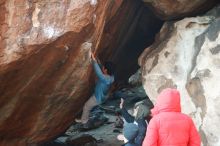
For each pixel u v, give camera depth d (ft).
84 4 17.33
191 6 22.15
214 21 21.18
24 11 16.74
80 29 17.61
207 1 22.27
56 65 18.84
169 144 14.03
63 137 32.19
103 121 36.11
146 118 19.06
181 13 22.82
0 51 16.75
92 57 19.95
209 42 20.81
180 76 22.43
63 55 18.45
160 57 23.49
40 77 18.95
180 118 14.32
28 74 18.37
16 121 20.40
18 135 21.35
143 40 27.14
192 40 22.29
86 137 29.76
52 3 17.08
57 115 22.02
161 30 24.34
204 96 20.30
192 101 21.12
